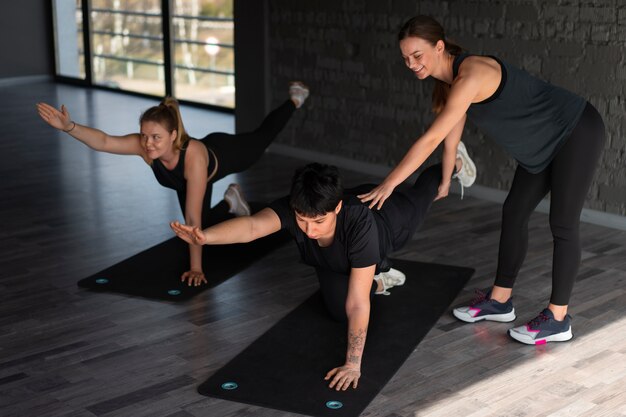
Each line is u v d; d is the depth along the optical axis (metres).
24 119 7.96
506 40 4.95
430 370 2.92
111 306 3.48
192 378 2.85
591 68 4.58
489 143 5.16
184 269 3.92
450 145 3.35
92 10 9.79
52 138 7.09
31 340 3.15
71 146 6.79
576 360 3.01
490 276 3.87
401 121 5.63
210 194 3.89
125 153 3.62
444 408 2.66
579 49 4.62
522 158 3.05
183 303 3.52
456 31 5.20
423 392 2.76
